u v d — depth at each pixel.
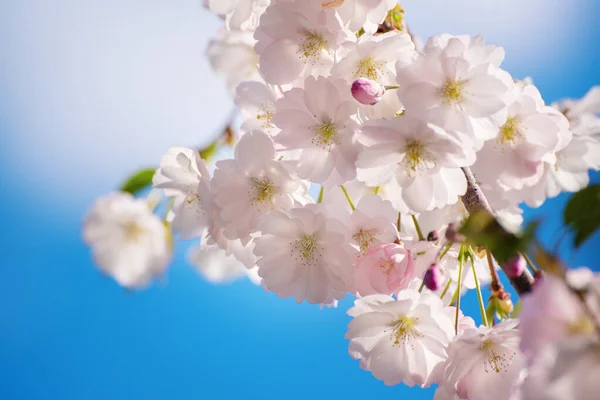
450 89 0.55
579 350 0.46
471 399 0.55
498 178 0.57
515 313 0.55
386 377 0.57
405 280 0.56
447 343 0.56
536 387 0.46
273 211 0.57
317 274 0.58
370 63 0.57
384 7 0.57
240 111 0.60
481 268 0.58
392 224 0.57
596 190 0.47
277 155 0.58
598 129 0.60
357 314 0.57
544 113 0.57
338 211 0.57
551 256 0.46
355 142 0.56
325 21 0.56
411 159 0.55
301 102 0.56
